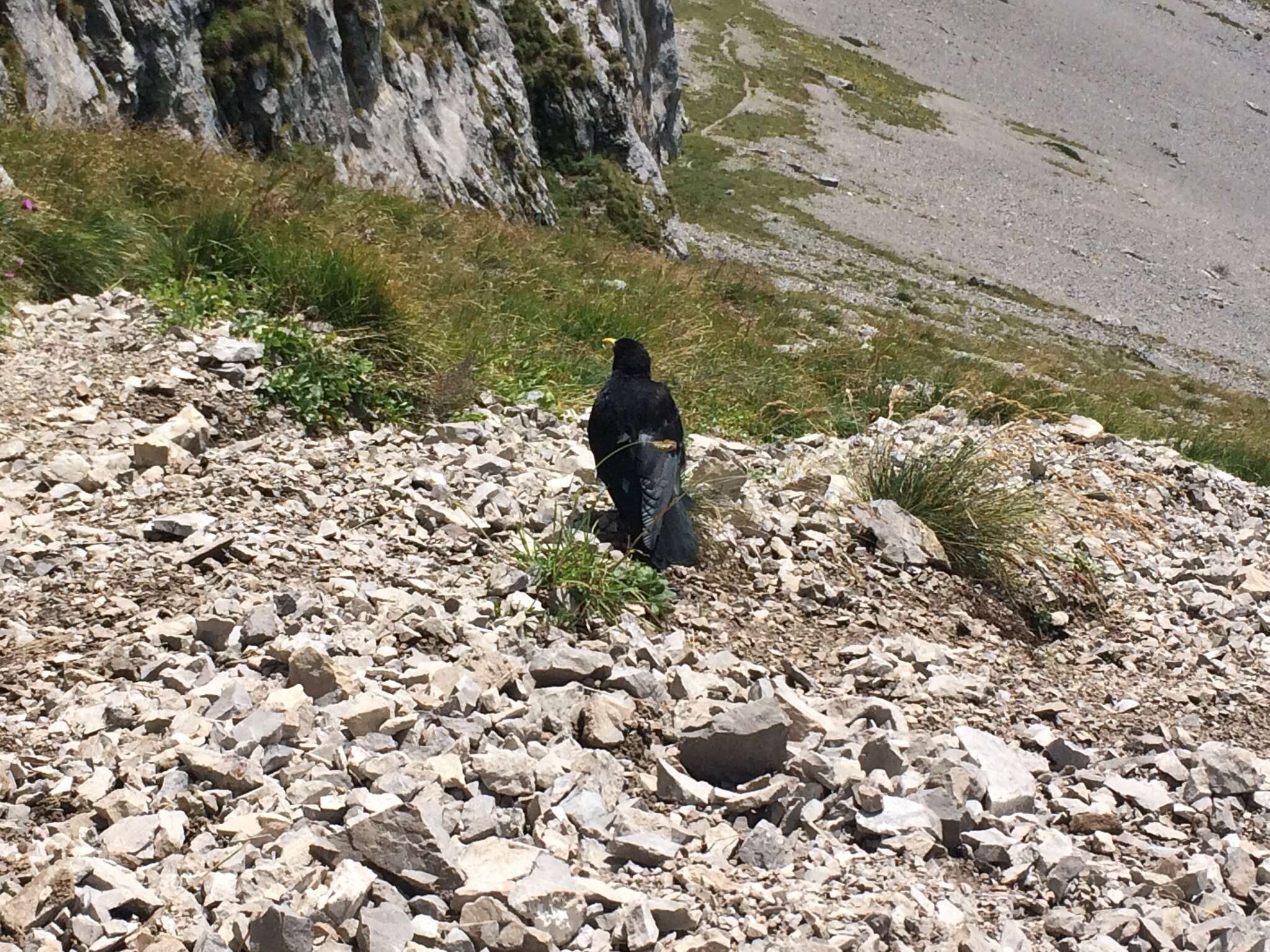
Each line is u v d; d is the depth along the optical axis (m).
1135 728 6.69
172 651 5.48
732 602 7.12
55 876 3.80
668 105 69.62
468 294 13.79
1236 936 4.47
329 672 5.21
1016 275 68.88
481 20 41.78
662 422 7.05
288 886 4.01
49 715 4.89
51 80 21.58
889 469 9.01
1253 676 7.81
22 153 13.98
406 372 9.80
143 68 24.95
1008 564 8.55
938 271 65.12
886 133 86.94
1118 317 65.56
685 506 7.47
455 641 5.84
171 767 4.58
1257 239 90.12
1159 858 5.21
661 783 5.03
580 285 18.52
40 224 10.46
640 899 4.16
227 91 27.64
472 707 5.26
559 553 6.61
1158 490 11.48
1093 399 20.22
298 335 9.27
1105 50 122.38
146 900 3.82
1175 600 8.95
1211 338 65.88
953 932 4.27
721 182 69.50
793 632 6.97
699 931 4.13
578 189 46.72
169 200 14.44
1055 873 4.87
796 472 9.30
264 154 28.38
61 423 7.77
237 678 5.25
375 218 18.88
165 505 6.92
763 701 5.29
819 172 75.69
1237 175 104.69
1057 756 6.11
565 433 9.43
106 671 5.24
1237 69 129.00
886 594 7.71
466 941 3.87
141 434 7.82
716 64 89.31
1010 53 116.00
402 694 5.24
